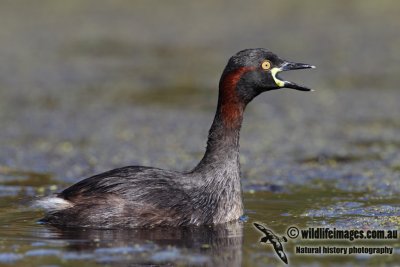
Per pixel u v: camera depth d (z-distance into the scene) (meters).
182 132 20.42
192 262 9.35
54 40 35.72
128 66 30.98
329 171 15.84
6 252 9.70
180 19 40.97
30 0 44.50
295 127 21.05
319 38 35.19
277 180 15.05
